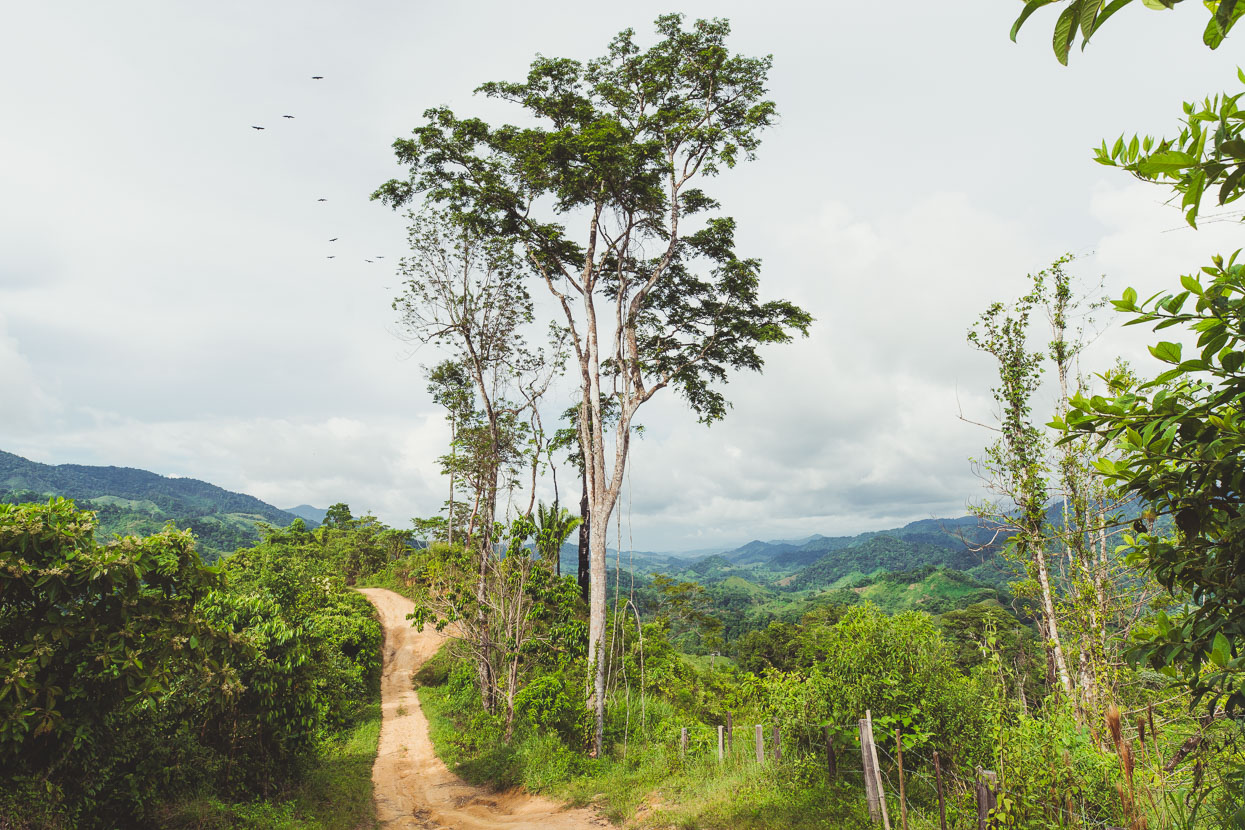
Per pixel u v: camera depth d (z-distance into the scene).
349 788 13.57
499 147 20.83
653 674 22.64
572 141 18.58
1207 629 2.67
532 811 12.71
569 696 16.95
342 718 20.58
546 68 19.80
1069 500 9.96
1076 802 5.84
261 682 10.79
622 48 20.08
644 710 17.75
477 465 27.30
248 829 9.25
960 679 9.48
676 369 22.05
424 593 19.81
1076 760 5.99
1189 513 2.70
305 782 12.39
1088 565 9.46
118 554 7.07
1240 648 2.65
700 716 20.91
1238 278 2.30
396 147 21.20
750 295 21.08
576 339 21.00
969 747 8.64
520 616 18.02
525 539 18.67
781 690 11.78
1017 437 11.62
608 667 19.58
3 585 6.44
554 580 18.78
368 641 28.03
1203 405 2.49
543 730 16.70
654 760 14.53
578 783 13.65
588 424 21.61
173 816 8.63
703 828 9.59
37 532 6.71
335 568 54.59
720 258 21.53
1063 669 9.50
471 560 20.41
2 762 6.57
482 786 14.93
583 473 30.30
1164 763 4.71
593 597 18.31
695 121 19.98
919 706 9.19
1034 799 5.94
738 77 20.05
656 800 11.84
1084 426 2.86
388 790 14.71
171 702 9.13
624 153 18.02
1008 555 10.73
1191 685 2.83
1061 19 1.42
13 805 6.34
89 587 6.91
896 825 7.86
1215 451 2.52
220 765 10.13
